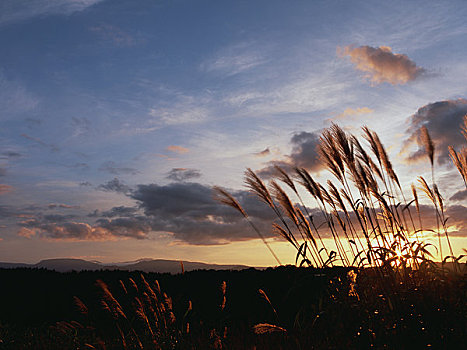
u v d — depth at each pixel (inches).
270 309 318.0
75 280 604.4
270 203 203.9
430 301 174.4
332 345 175.8
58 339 301.7
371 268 191.0
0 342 316.5
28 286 576.4
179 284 531.8
